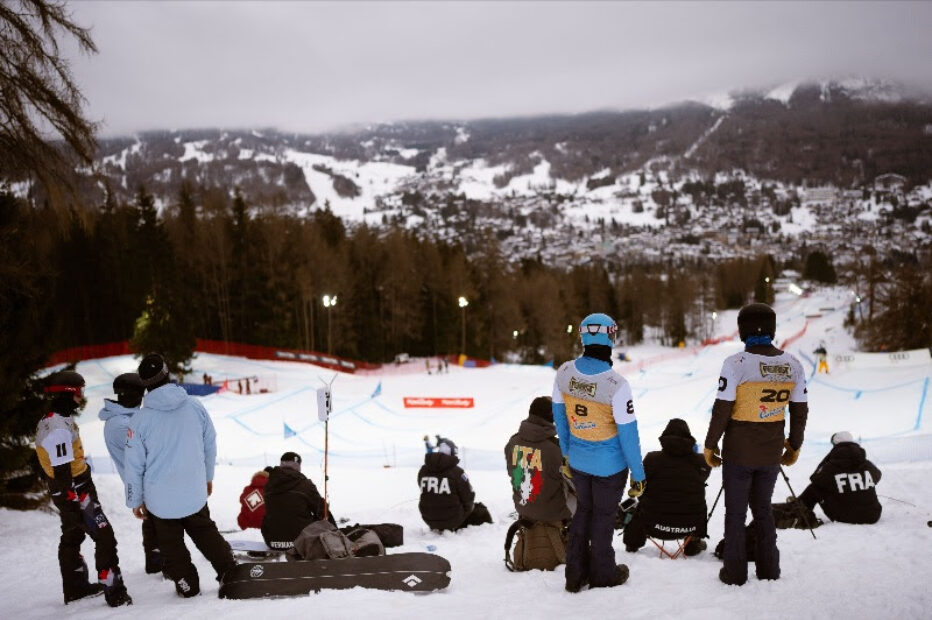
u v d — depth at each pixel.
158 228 57.94
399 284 73.81
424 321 75.12
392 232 78.81
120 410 5.70
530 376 51.91
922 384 30.19
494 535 7.80
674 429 5.99
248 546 6.75
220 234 64.62
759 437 4.36
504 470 17.34
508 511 9.90
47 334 11.43
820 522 6.88
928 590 4.03
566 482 5.50
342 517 10.11
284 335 63.12
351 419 29.92
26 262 10.84
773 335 4.46
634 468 4.29
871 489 6.76
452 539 7.69
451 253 87.25
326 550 5.41
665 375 48.53
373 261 76.00
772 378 4.31
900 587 4.11
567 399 4.48
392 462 19.78
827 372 40.41
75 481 5.34
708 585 4.50
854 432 21.92
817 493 6.95
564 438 4.61
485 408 33.25
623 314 121.44
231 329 64.62
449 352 74.44
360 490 14.35
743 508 4.49
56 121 10.30
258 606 4.36
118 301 59.97
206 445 5.14
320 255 66.44
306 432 27.02
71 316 55.69
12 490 11.58
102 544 4.90
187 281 64.12
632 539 6.03
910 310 55.75
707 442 4.47
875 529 6.31
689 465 5.85
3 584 6.17
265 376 48.09
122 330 59.97
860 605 3.85
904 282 56.28
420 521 9.45
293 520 6.51
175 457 4.85
